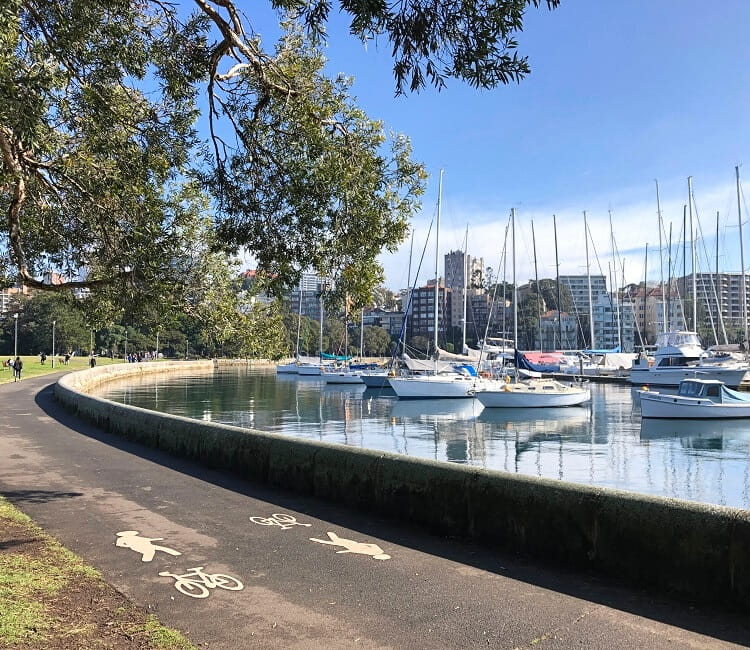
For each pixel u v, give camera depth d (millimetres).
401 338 57250
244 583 6086
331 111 9008
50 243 9875
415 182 9281
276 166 8945
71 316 101188
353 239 8711
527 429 32250
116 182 8625
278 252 8852
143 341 123375
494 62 5902
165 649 4566
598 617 5246
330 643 4801
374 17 5828
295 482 10180
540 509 6754
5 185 8266
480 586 5996
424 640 4852
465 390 48875
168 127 9148
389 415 38938
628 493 6215
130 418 16078
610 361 76125
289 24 9109
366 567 6562
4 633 4641
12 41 6652
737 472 20938
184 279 9930
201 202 10359
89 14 7598
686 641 4781
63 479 11164
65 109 8625
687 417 35312
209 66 8742
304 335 126062
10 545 7000
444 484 7781
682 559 5594
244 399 49906
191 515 8719
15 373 46375
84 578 6055
